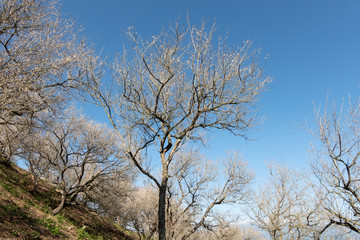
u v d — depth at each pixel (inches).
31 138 622.2
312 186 366.9
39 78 330.6
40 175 752.3
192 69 322.7
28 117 404.8
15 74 295.6
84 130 665.0
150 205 879.1
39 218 465.4
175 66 337.1
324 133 338.6
